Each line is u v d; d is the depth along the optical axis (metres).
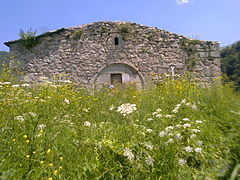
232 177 1.63
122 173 2.21
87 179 2.06
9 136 2.21
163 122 2.99
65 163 2.06
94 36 10.97
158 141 2.49
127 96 5.57
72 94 4.46
